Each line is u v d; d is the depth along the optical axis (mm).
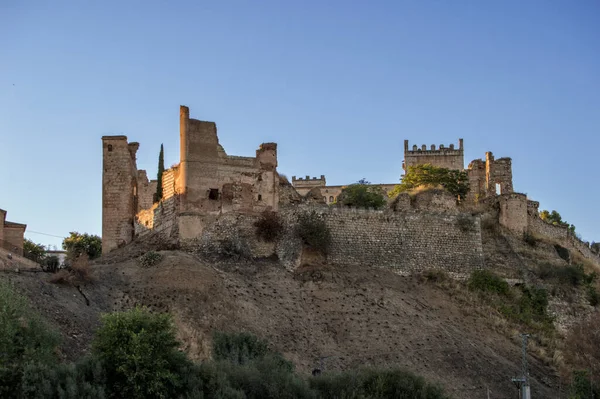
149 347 47969
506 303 80562
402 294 74750
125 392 46438
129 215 83812
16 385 43375
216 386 48906
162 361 47875
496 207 94500
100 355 47500
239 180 79250
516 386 64938
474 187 108750
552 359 72125
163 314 52656
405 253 81125
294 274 73938
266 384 50531
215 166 78625
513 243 90500
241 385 50062
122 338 48375
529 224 95562
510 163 107938
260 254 76875
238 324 62688
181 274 66625
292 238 77062
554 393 66438
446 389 61656
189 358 54188
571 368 71750
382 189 111250
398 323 68938
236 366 52062
